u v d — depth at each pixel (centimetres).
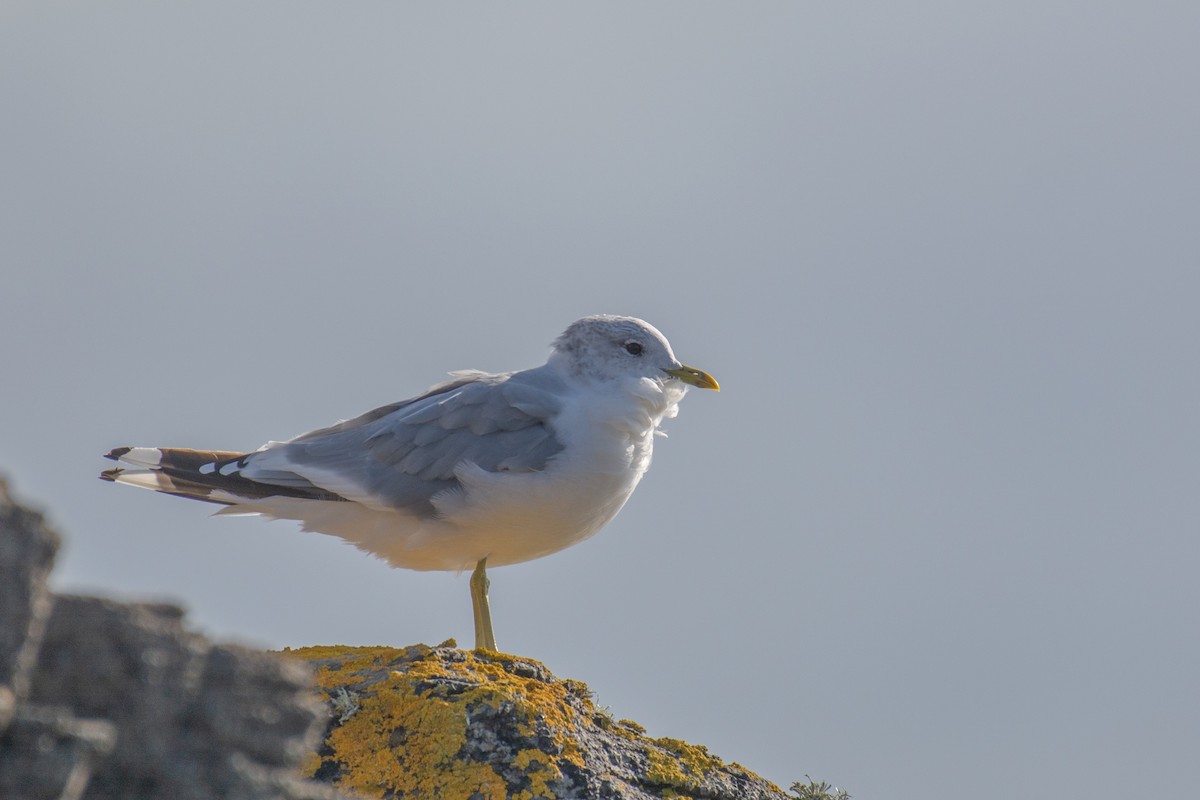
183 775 583
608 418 1631
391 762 1176
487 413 1641
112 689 577
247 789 594
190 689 597
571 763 1201
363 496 1650
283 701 621
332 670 1283
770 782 1330
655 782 1248
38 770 518
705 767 1309
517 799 1160
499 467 1606
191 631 618
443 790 1160
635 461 1658
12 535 537
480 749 1185
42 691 562
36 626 547
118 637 581
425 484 1633
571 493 1616
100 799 568
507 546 1658
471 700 1212
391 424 1678
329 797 620
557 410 1639
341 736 1191
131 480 1748
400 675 1230
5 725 521
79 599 579
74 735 529
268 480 1702
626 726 1346
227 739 602
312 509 1695
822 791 1337
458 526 1639
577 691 1344
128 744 575
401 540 1672
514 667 1332
